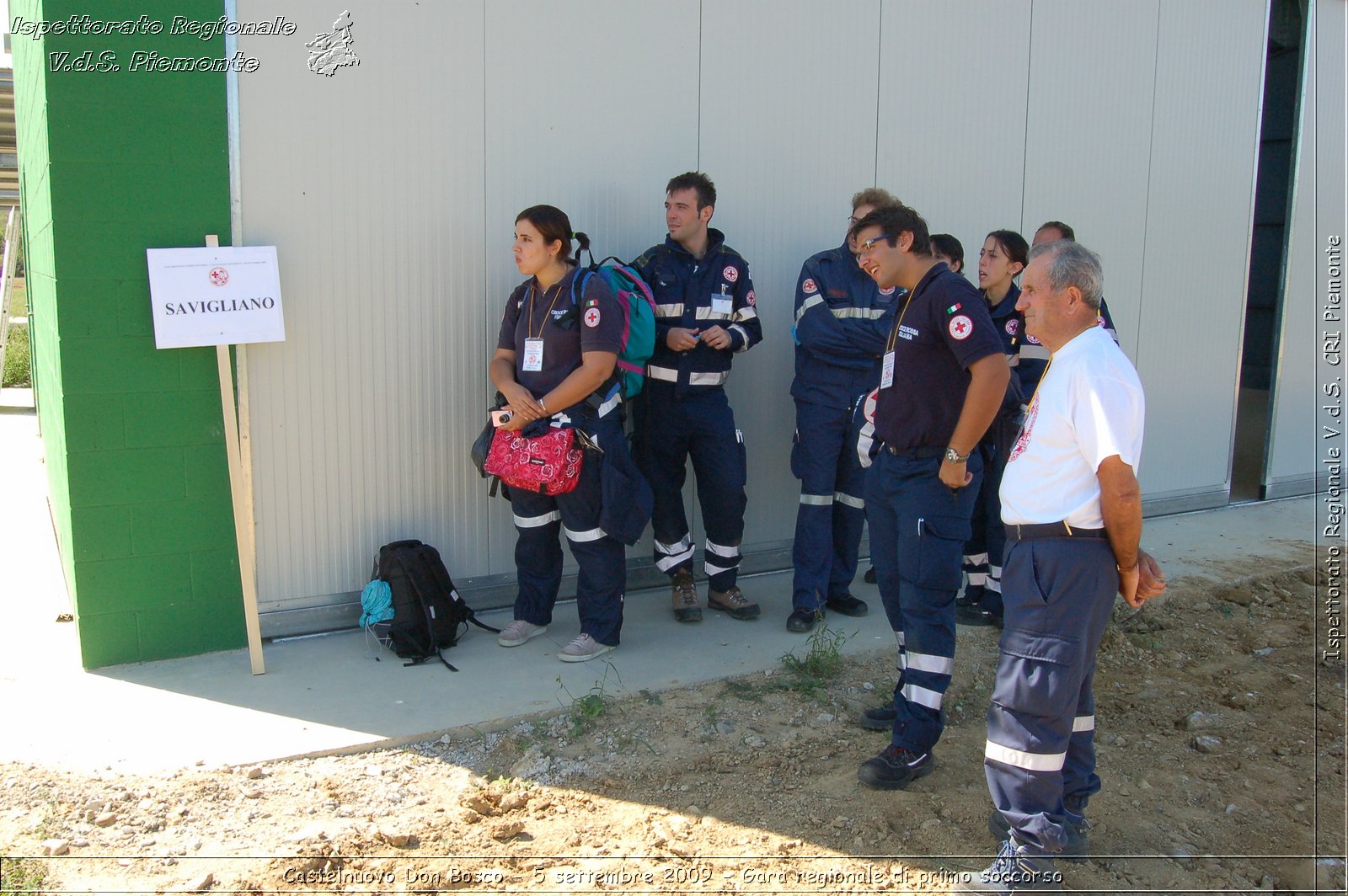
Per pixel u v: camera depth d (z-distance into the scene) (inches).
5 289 471.5
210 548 163.8
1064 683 107.0
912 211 135.2
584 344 159.8
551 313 163.0
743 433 212.4
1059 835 109.4
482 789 131.0
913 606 134.2
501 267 182.7
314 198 165.2
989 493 191.8
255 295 155.9
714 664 170.6
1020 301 111.0
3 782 125.7
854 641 183.3
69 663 161.6
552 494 164.6
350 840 118.0
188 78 153.2
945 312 128.3
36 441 344.8
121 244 151.6
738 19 200.4
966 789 135.0
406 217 173.2
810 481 185.3
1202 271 283.0
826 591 190.5
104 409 153.5
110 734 138.9
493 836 120.3
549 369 163.5
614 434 165.6
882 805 130.2
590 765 138.2
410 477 179.5
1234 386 295.0
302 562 172.6
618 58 188.7
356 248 169.8
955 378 130.5
